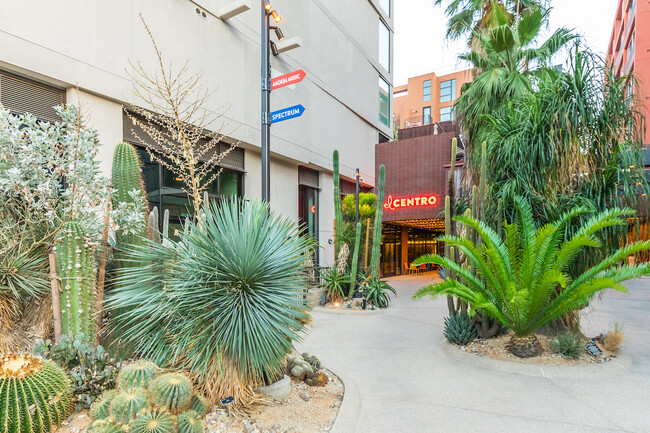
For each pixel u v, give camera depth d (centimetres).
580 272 512
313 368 393
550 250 443
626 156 492
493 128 623
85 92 589
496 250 457
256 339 294
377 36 1688
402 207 1278
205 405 262
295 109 511
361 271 1003
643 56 2147
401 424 300
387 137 1828
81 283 306
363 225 1116
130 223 333
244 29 901
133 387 236
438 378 405
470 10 925
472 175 685
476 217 547
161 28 701
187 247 327
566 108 480
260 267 311
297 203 1143
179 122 451
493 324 515
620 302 953
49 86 566
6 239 321
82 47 579
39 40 528
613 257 426
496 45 720
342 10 1386
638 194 507
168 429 201
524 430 289
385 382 394
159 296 297
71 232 308
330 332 636
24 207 345
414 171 1264
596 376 400
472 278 474
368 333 629
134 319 297
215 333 292
